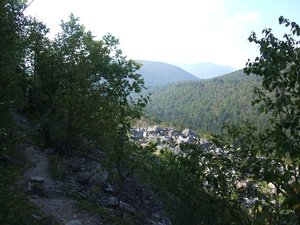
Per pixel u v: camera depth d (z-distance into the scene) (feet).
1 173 22.06
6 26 34.53
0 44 32.91
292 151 9.38
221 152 18.80
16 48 35.27
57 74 55.26
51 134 40.65
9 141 30.09
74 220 21.16
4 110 29.25
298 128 12.23
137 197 35.14
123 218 24.81
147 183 40.45
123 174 37.40
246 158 17.65
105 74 61.62
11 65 33.55
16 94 30.37
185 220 21.74
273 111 16.25
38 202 23.49
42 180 27.73
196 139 18.74
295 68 13.97
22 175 28.19
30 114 56.90
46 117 49.21
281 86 14.46
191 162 17.51
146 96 21.02
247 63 16.35
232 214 17.12
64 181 30.19
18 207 19.22
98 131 36.63
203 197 20.84
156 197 38.01
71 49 58.34
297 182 9.67
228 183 18.47
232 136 18.79
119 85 21.56
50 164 33.35
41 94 59.31
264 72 14.75
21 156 32.22
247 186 17.08
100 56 62.85
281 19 15.53
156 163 22.16
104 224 22.33
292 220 10.71
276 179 11.12
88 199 27.40
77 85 41.34
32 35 50.72
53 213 22.30
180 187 21.44
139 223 26.53
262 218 9.98
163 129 219.00
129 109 21.01
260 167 14.67
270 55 14.82
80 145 42.16
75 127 39.24
